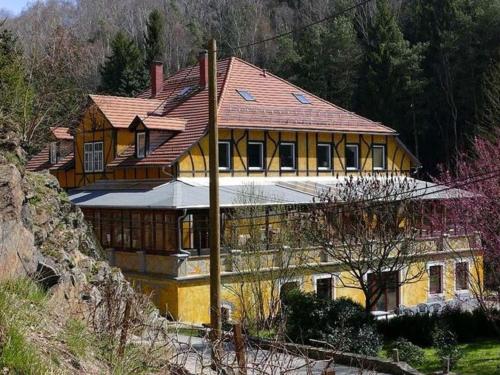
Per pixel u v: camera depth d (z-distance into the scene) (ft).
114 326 28.73
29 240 29.04
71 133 126.52
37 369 20.53
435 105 188.96
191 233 92.99
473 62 181.06
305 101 124.77
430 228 101.19
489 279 102.06
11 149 35.01
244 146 109.40
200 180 104.22
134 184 109.09
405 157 130.62
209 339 30.53
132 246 97.81
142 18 293.02
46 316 26.08
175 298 88.12
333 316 71.67
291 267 85.66
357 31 229.25
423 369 65.16
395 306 104.88
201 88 120.16
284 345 28.27
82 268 38.45
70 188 126.52
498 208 81.30
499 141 101.30
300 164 115.75
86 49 188.14
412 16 215.72
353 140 122.93
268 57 244.22
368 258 78.48
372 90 187.93
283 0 285.43
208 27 279.08
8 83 93.04
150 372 27.43
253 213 84.58
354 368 54.65
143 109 119.14
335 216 79.87
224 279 83.05
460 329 80.84
